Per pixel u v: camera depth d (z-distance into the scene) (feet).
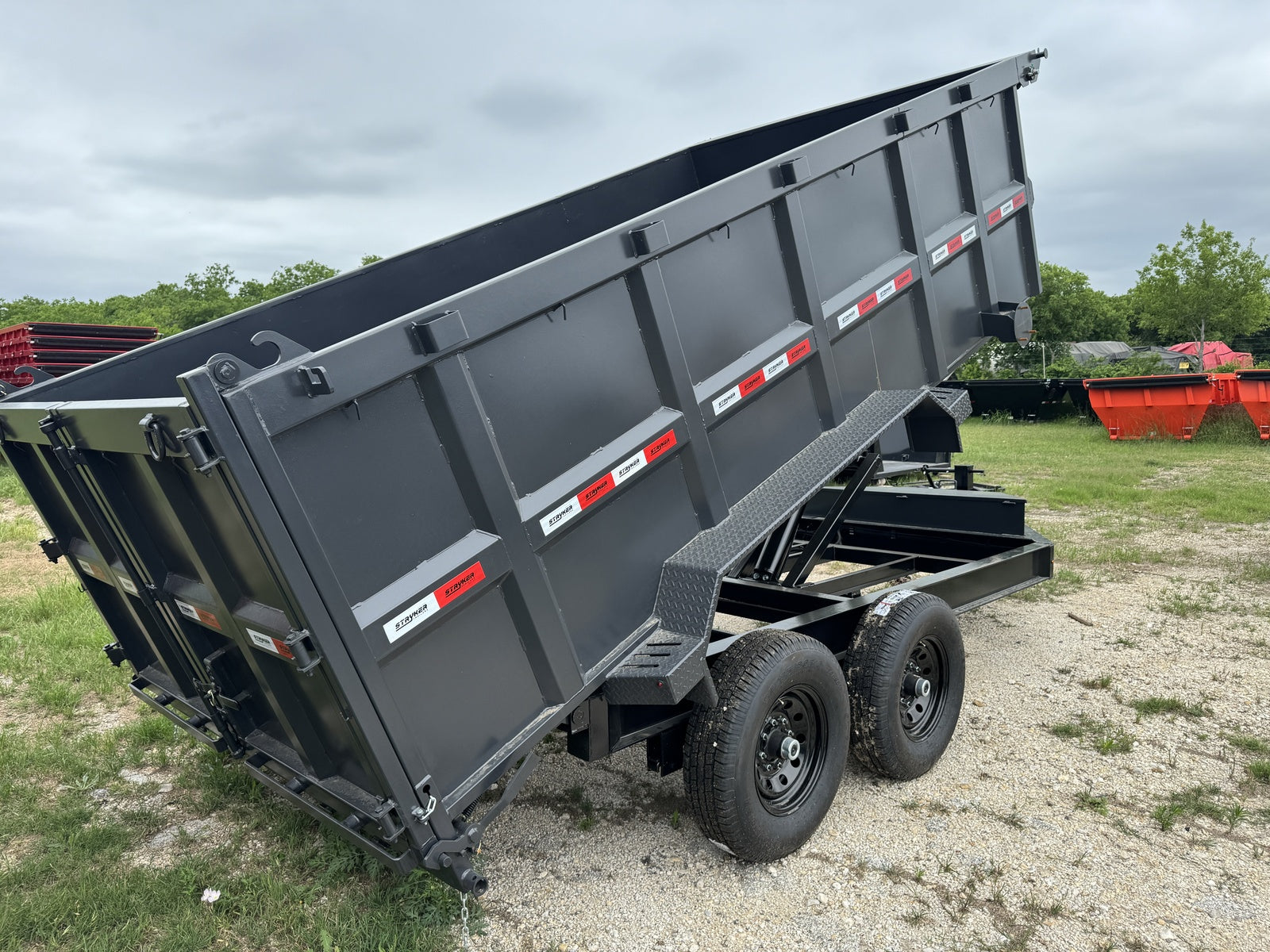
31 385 11.60
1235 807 12.13
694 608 10.66
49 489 12.30
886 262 14.64
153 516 9.94
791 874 11.12
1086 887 10.61
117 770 15.16
